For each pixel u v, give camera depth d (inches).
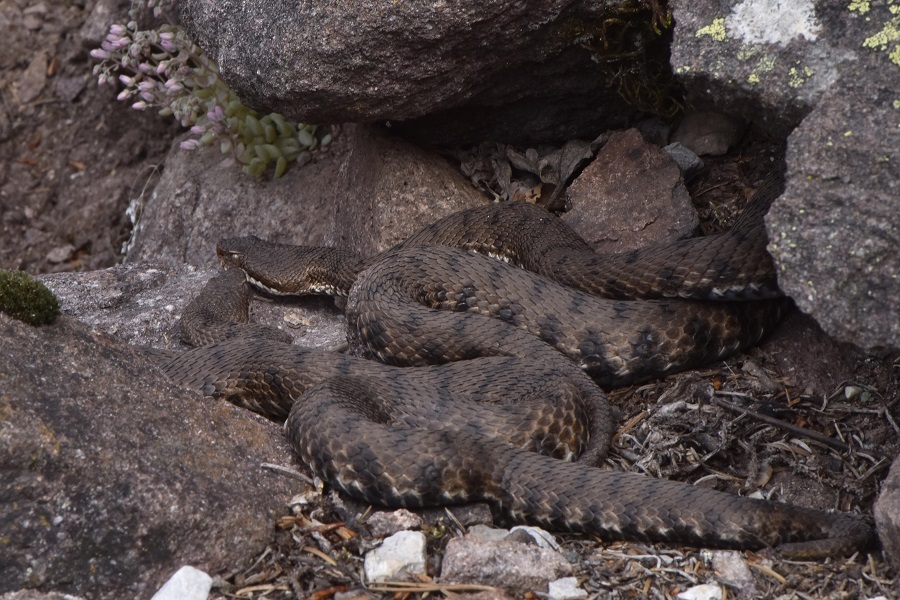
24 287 27.9
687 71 30.3
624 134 36.0
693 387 31.6
